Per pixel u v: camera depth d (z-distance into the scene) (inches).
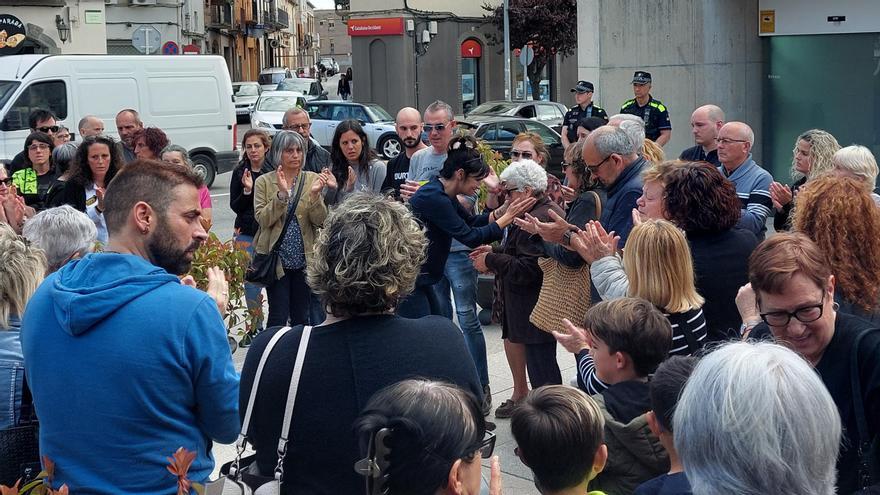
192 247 120.3
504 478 204.2
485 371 245.4
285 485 107.9
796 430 73.6
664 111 415.2
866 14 492.1
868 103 502.3
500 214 231.3
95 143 282.5
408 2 1488.7
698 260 165.5
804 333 112.7
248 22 2640.3
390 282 108.6
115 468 109.7
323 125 1080.8
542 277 216.2
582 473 106.5
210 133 786.2
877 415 109.6
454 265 243.0
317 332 109.7
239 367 272.7
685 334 151.7
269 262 261.7
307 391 107.0
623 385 132.6
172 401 111.0
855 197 136.9
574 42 1432.1
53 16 1205.1
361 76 1537.9
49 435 112.5
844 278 134.2
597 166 209.2
